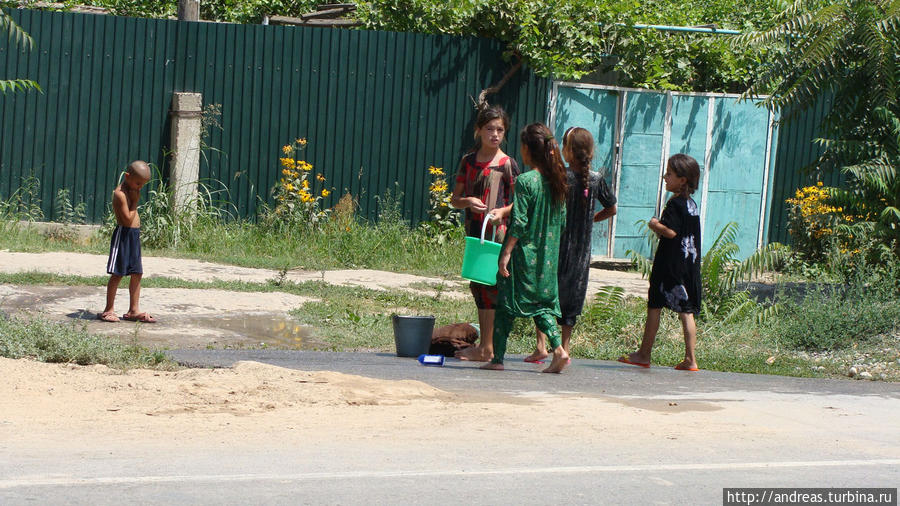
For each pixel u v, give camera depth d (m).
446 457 8.66
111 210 27.38
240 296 20.62
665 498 7.60
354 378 12.02
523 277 13.25
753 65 31.30
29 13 26.62
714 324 19.36
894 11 22.38
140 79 27.34
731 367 15.98
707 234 31.52
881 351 17.47
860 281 20.19
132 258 17.62
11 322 13.55
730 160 31.55
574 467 8.44
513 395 11.66
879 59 22.48
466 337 16.05
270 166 28.22
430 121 29.03
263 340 17.08
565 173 13.18
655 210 30.97
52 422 9.51
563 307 14.05
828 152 23.77
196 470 8.00
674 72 31.00
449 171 29.31
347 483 7.76
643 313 20.03
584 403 11.23
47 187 27.08
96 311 18.28
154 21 27.25
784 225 32.25
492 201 14.28
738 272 20.81
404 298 21.83
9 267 21.69
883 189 22.28
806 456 9.09
